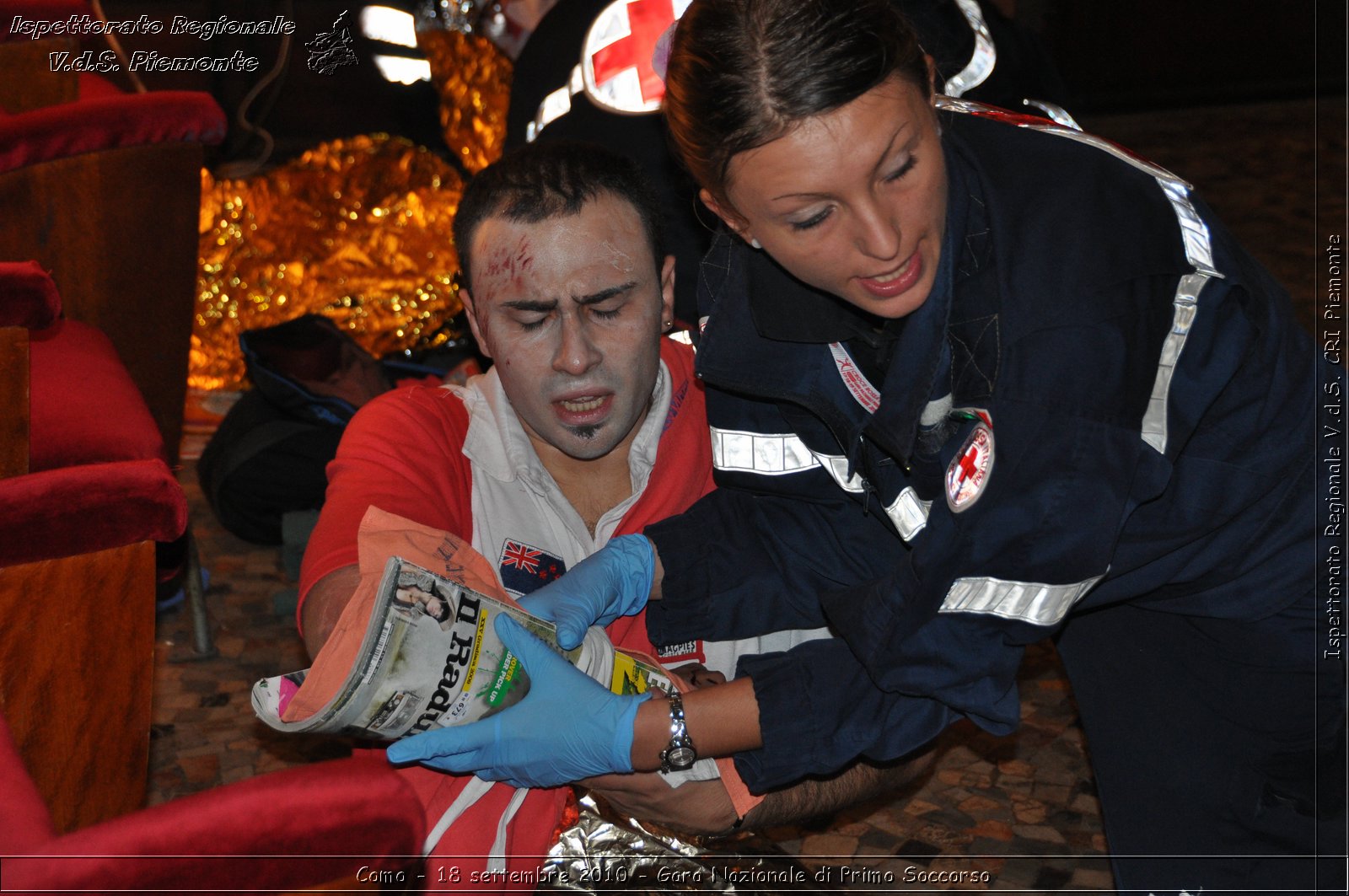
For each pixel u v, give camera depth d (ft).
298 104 14.48
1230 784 4.67
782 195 3.31
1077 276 3.56
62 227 8.07
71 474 5.02
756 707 4.17
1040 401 3.54
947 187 3.64
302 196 11.43
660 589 5.05
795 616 5.06
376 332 11.39
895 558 4.91
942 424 4.04
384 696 3.78
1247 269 3.93
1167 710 4.74
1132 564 4.08
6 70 9.08
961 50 6.23
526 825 4.71
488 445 4.91
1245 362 3.87
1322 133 18.90
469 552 4.27
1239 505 4.03
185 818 2.80
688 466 5.26
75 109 7.96
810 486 4.91
